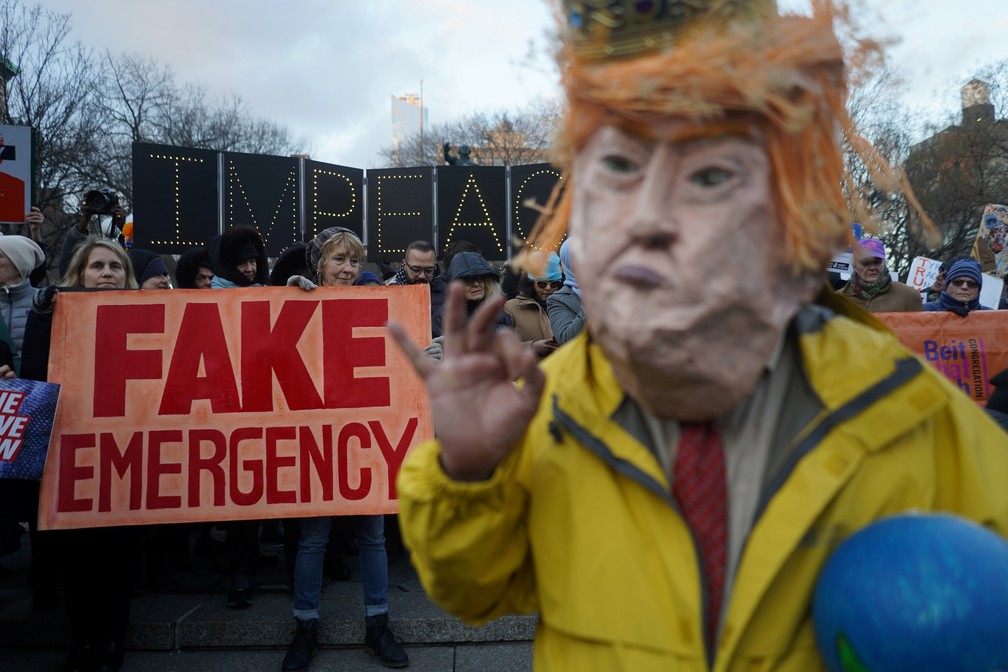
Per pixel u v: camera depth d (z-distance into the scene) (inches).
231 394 158.4
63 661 156.9
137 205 339.0
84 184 937.5
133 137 1138.7
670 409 47.8
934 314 204.7
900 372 48.1
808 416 48.0
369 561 157.4
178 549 194.4
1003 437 51.4
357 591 182.5
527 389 47.4
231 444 157.3
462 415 47.3
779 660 45.5
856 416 46.8
